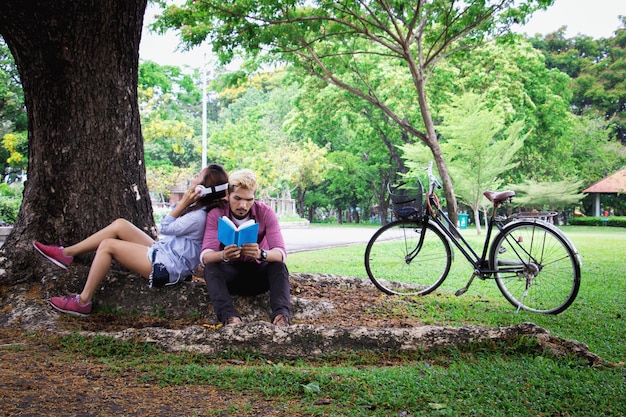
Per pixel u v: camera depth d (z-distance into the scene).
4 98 24.61
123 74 5.93
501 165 24.53
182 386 3.48
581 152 44.31
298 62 17.02
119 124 5.91
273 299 4.79
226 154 33.69
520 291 6.69
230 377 3.62
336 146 48.34
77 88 5.73
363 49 25.50
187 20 12.65
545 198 35.16
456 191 24.91
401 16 14.17
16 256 5.62
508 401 3.25
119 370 3.76
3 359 3.97
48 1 5.36
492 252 6.29
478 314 5.98
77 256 5.79
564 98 39.41
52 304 5.07
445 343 4.36
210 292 4.72
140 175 6.09
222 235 4.66
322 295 6.56
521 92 29.89
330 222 56.81
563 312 6.22
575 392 3.40
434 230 6.73
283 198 37.94
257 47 13.63
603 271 10.05
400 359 4.27
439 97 28.39
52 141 5.79
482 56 29.12
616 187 44.25
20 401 3.12
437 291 7.15
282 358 4.20
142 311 5.37
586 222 43.03
